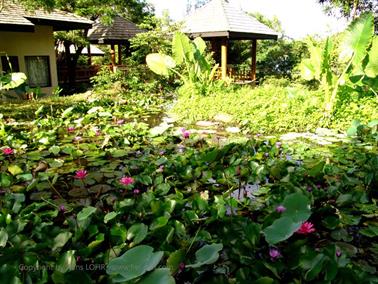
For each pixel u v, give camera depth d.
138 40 11.49
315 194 2.48
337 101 6.01
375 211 2.34
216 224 2.00
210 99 7.34
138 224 1.85
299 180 2.77
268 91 7.84
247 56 18.23
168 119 6.50
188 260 1.57
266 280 1.38
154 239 1.84
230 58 18.25
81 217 1.83
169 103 8.68
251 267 1.59
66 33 12.02
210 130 5.53
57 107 7.46
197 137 4.39
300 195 1.81
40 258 1.59
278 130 5.48
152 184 2.75
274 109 5.95
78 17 11.19
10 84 6.93
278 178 2.91
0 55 9.66
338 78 6.23
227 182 2.89
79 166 3.37
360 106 6.02
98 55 18.09
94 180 2.99
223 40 11.97
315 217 2.24
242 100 6.94
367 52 5.74
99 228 1.92
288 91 7.02
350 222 2.16
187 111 6.83
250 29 12.55
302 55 17.36
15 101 8.34
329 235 2.11
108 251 1.71
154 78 11.03
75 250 1.64
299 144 4.24
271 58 18.02
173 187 2.76
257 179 2.97
